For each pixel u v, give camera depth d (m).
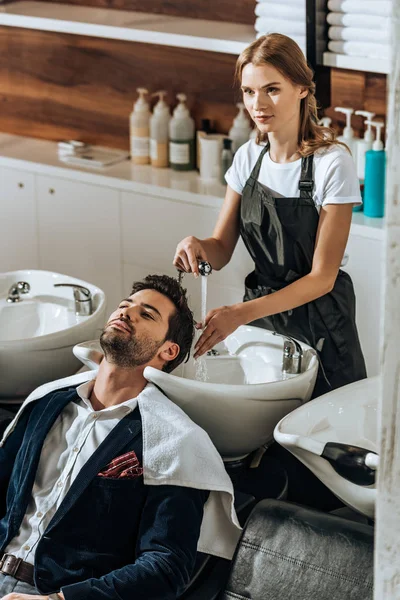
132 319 1.85
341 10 2.59
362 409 1.91
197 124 3.35
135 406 1.79
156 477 1.66
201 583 1.73
